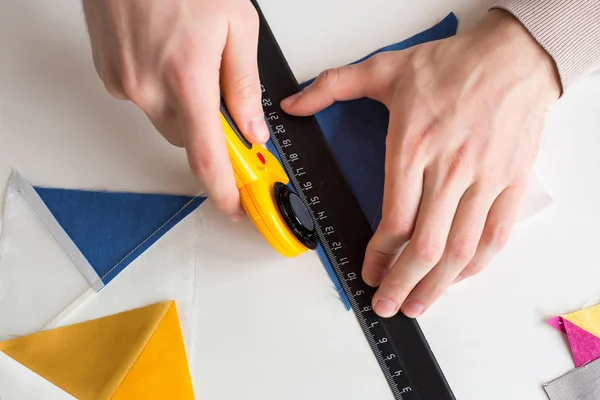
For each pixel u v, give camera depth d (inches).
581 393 28.6
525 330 29.7
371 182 31.8
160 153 31.3
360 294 29.7
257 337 28.8
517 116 29.0
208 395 27.8
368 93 31.6
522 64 29.6
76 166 30.9
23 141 31.2
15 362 26.8
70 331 28.3
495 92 28.9
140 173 31.0
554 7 29.8
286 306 29.4
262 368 28.3
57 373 27.3
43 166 30.9
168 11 22.1
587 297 30.3
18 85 32.1
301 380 28.3
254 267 29.9
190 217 30.4
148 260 29.6
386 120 32.6
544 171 32.4
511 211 28.8
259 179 26.2
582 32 29.9
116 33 22.3
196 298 29.2
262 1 35.0
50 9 33.3
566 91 31.8
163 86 22.4
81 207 30.2
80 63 32.5
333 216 31.2
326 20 34.7
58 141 31.3
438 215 27.0
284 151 32.2
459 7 34.9
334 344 28.9
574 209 31.8
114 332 28.3
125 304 28.9
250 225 30.5
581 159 32.7
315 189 31.7
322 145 32.3
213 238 30.2
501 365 29.1
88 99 31.9
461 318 29.8
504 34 30.2
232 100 25.1
